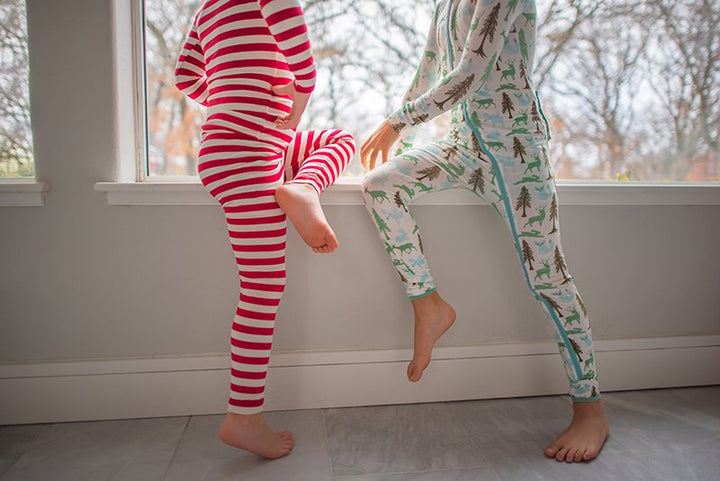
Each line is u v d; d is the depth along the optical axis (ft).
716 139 5.80
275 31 3.27
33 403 4.45
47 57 4.19
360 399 4.83
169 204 4.44
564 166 5.64
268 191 3.60
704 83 5.76
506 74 3.83
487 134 3.93
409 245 4.21
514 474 3.75
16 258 4.35
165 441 4.17
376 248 4.72
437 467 3.83
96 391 4.50
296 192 3.51
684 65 5.69
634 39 5.56
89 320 4.49
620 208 5.09
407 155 4.31
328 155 4.06
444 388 4.96
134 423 4.49
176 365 4.57
